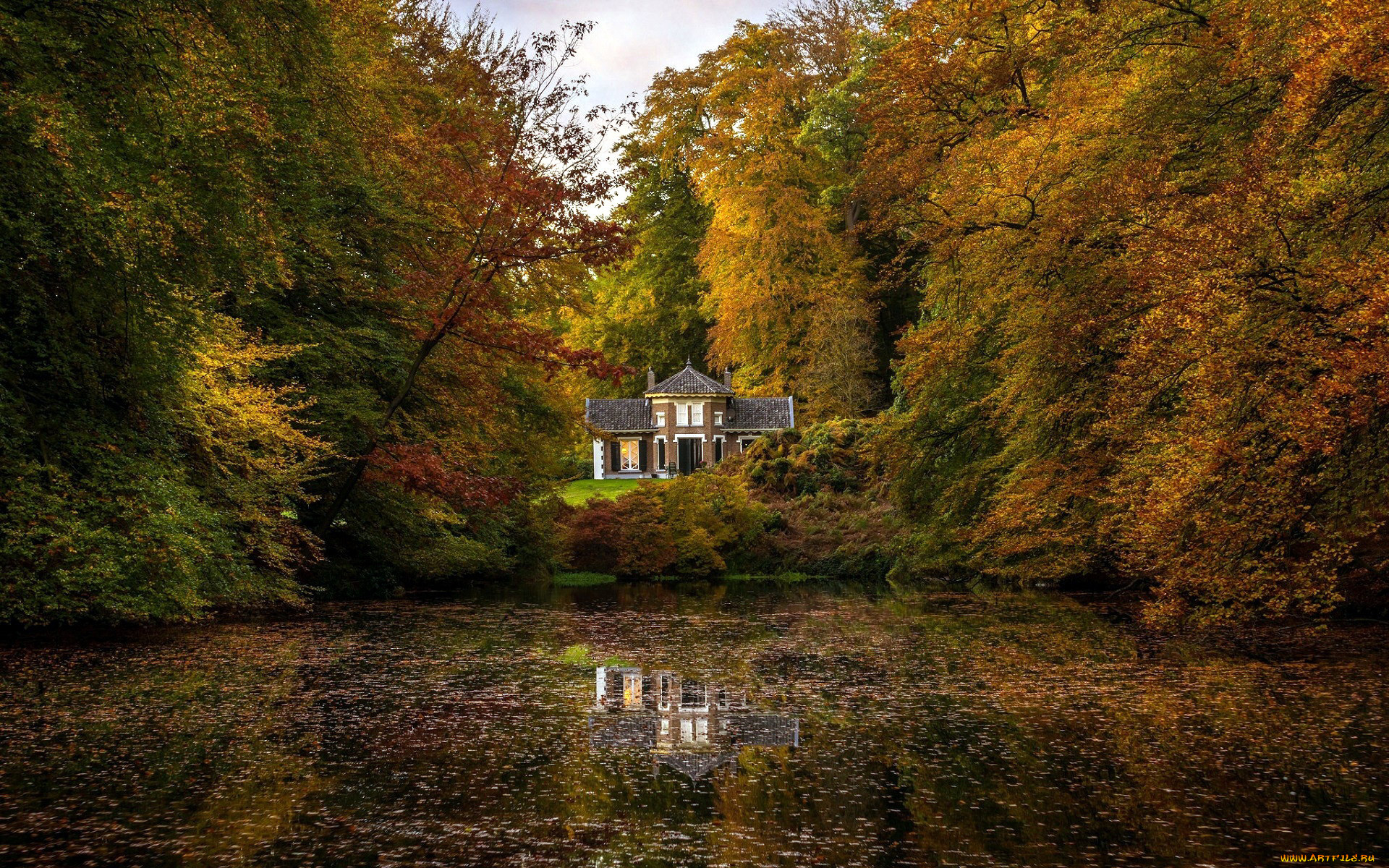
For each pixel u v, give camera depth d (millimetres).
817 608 20250
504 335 18469
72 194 10617
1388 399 9797
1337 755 7496
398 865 5336
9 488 11875
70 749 7773
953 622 16938
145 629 14609
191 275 12539
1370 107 11656
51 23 11148
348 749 7844
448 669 11750
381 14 19875
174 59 11375
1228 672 11133
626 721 8867
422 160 18484
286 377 19016
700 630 16172
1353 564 14562
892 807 6359
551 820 6117
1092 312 15984
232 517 15984
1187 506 11859
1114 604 19609
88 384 13062
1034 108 19594
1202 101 16234
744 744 8039
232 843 5664
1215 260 11602
